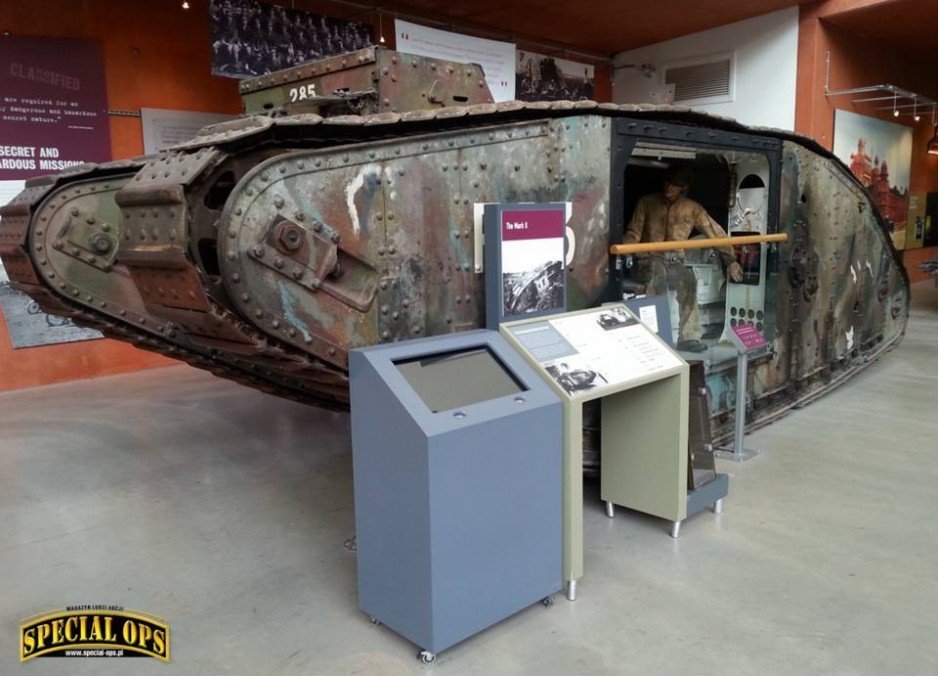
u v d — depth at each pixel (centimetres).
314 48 822
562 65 1170
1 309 703
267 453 509
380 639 280
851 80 1110
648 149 482
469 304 346
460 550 259
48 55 714
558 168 374
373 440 268
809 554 342
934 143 1269
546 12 1003
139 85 776
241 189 263
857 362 682
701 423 385
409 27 888
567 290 385
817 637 275
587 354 321
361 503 280
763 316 541
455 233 337
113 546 365
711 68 1144
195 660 267
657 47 1210
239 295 266
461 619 264
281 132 294
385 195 309
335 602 308
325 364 301
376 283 310
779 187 529
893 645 270
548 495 289
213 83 829
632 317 363
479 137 342
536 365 301
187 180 258
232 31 754
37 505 420
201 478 461
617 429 372
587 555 343
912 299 1222
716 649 268
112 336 455
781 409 566
